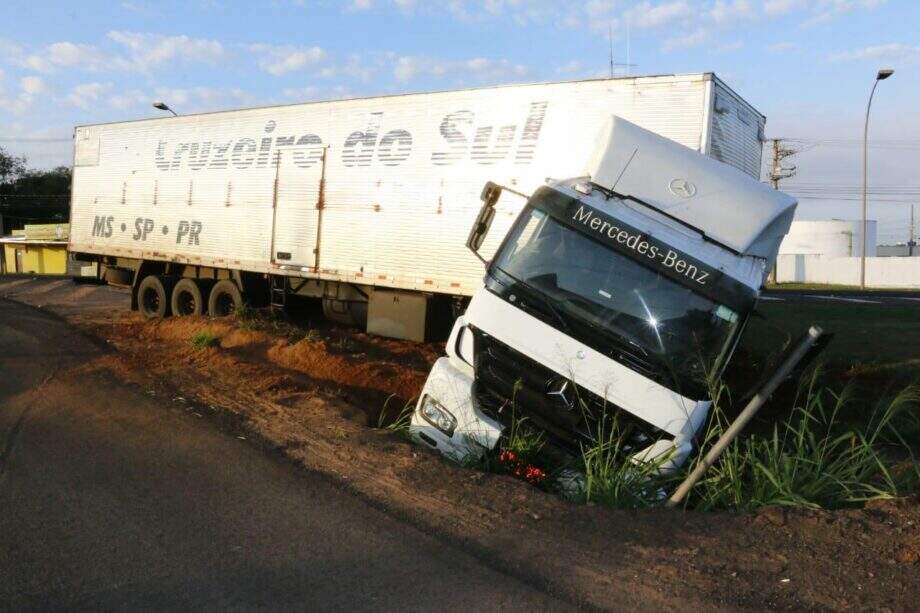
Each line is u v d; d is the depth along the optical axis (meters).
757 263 7.12
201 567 4.73
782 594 4.44
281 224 15.26
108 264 20.69
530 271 6.87
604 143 7.57
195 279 17.66
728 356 6.49
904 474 6.66
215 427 8.28
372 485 6.31
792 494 5.81
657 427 6.38
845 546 4.98
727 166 7.82
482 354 6.92
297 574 4.64
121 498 6.02
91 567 4.72
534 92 11.81
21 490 6.21
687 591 4.47
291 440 7.70
